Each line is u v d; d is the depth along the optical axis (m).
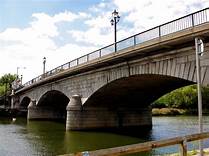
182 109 90.56
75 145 30.14
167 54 24.56
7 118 75.56
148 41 24.77
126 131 41.38
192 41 21.70
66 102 70.31
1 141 33.72
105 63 33.16
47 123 60.69
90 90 38.97
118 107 45.31
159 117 74.62
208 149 18.38
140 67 28.41
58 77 48.41
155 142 8.12
